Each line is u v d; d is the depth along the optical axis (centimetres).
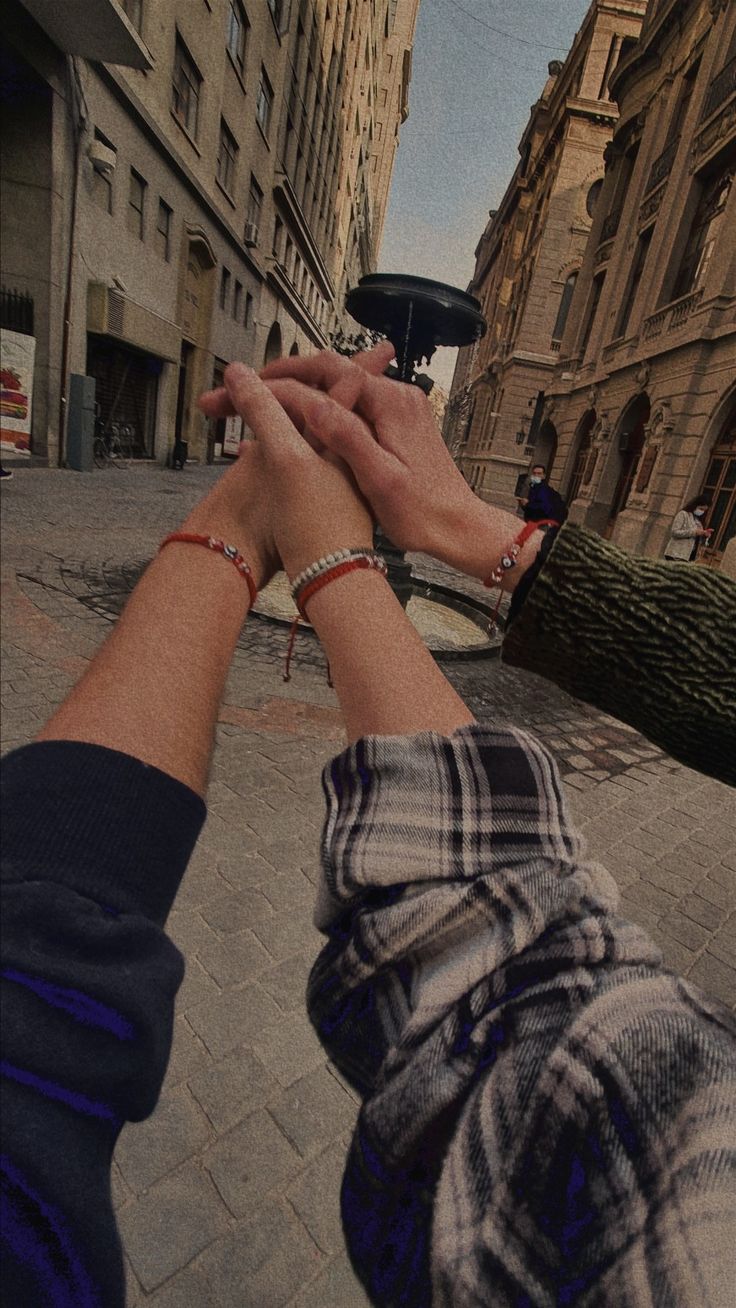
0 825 34
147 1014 32
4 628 455
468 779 43
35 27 932
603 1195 32
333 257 4388
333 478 57
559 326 2750
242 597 51
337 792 45
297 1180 155
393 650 49
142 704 41
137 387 1622
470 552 61
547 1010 36
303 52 2456
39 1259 27
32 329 1127
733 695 53
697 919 281
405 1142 36
